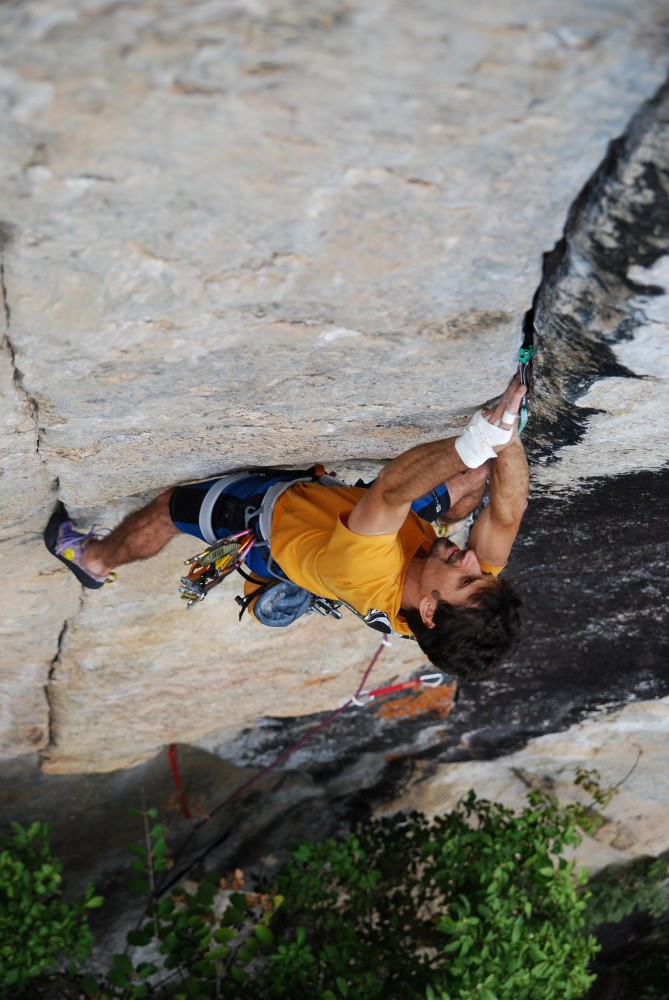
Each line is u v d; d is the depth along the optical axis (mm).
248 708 4684
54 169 1597
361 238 1815
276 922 5613
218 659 4164
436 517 2887
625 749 5508
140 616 3766
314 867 5016
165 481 2984
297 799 6008
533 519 3506
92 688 4180
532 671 4723
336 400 2516
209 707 4559
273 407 2525
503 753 5629
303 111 1509
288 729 5281
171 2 1326
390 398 2527
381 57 1418
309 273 1908
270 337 2137
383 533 2344
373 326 2125
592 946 4797
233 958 5004
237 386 2373
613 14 1358
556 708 5105
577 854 6578
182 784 5703
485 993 4359
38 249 1795
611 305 1970
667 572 3801
